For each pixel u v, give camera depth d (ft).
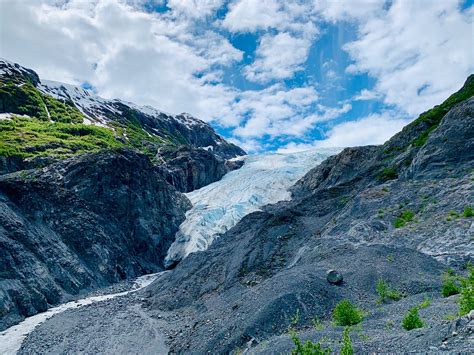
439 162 141.90
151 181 294.87
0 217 161.99
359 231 123.95
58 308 146.51
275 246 153.17
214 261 164.14
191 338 91.71
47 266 165.68
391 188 150.61
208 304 123.75
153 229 269.85
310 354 38.32
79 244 199.31
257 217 212.23
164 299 144.56
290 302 78.79
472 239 93.15
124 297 160.76
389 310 65.57
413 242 105.19
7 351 102.53
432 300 64.59
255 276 131.95
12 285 135.44
